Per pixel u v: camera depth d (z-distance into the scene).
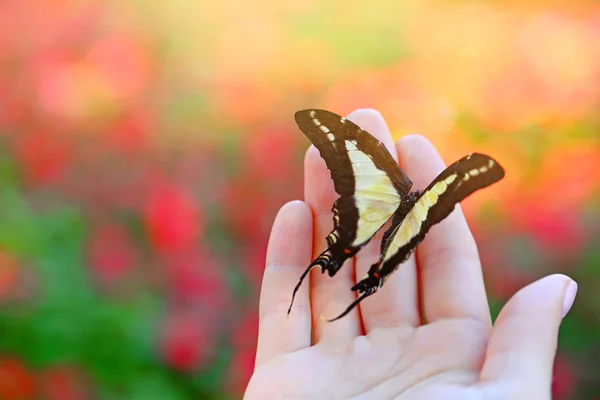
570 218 0.51
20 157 0.52
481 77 0.55
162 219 0.50
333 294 0.45
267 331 0.44
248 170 0.53
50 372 0.47
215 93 0.54
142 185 0.52
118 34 0.55
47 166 0.52
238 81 0.55
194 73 0.55
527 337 0.40
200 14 0.56
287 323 0.44
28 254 0.49
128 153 0.52
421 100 0.54
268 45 0.56
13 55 0.53
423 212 0.41
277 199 0.52
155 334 0.48
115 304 0.49
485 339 0.42
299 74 0.55
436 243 0.44
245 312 0.50
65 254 0.49
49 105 0.52
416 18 0.59
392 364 0.42
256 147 0.53
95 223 0.51
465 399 0.39
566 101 0.54
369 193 0.42
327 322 0.44
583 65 0.55
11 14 0.54
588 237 0.51
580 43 0.56
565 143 0.53
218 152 0.53
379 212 0.42
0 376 0.47
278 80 0.55
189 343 0.48
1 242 0.49
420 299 0.44
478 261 0.44
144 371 0.48
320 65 0.56
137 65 0.53
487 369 0.40
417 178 0.47
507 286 0.51
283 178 0.52
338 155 0.42
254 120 0.54
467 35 0.57
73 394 0.47
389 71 0.55
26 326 0.47
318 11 0.58
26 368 0.47
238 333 0.49
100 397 0.47
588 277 0.51
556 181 0.52
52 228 0.50
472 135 0.54
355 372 0.42
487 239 0.51
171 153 0.53
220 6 0.57
